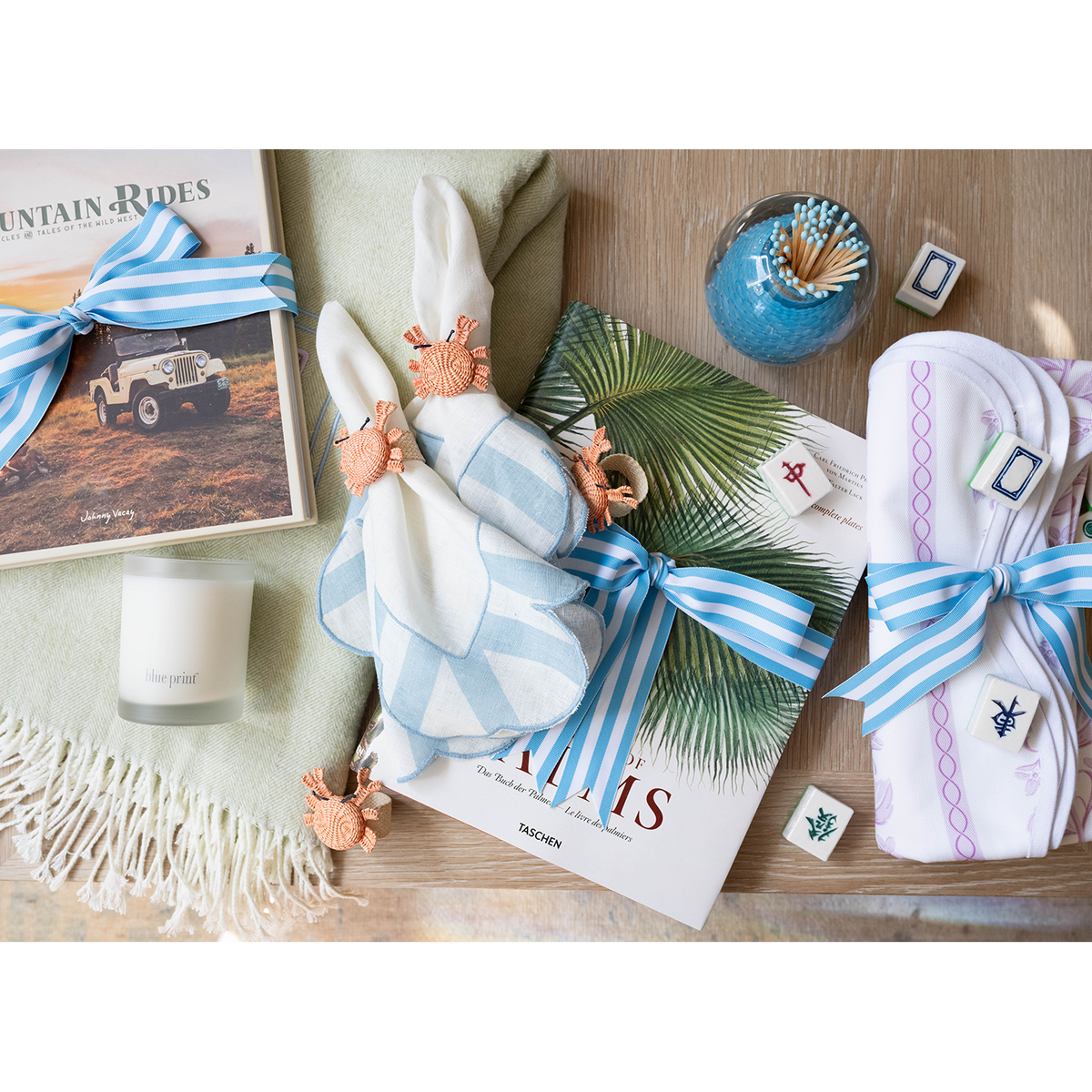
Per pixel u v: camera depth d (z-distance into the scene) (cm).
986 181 59
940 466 50
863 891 57
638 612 52
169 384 52
